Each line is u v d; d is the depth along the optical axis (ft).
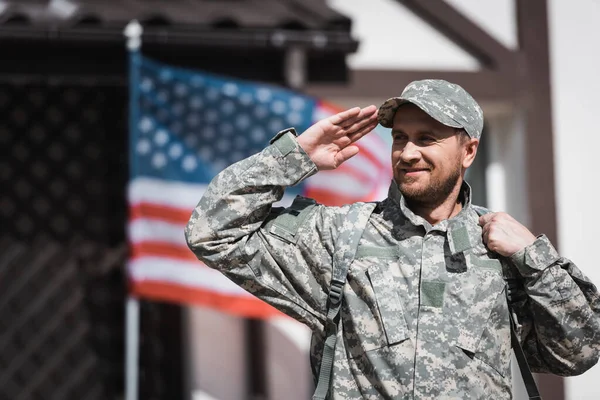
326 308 27.35
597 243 60.54
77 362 56.95
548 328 26.58
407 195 26.86
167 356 57.36
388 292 26.43
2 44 52.95
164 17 53.06
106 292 57.31
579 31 61.26
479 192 62.69
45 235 57.41
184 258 50.49
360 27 59.52
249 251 27.09
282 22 53.72
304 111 53.42
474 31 60.13
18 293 57.00
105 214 57.62
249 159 27.63
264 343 67.46
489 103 60.13
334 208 27.94
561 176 60.49
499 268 26.86
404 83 59.21
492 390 26.17
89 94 57.57
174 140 51.93
